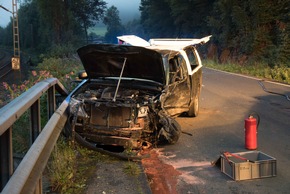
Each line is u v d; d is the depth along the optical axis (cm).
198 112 1009
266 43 3066
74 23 7181
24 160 329
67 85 1045
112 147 695
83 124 659
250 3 3203
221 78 1952
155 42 981
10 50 9612
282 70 2020
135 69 727
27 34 10131
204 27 4781
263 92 1411
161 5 6719
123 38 1012
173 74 760
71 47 4359
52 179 490
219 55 4088
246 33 3269
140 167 581
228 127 871
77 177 528
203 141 755
